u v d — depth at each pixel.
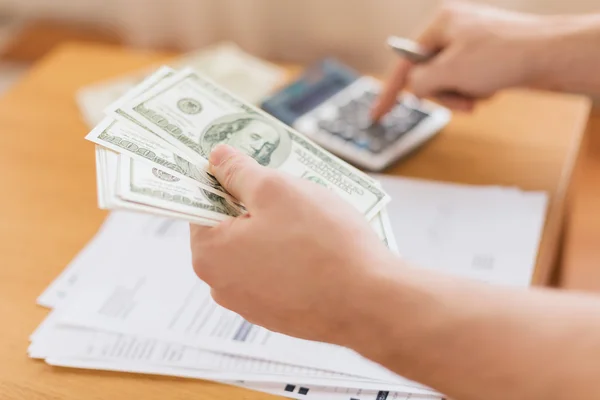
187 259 0.67
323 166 0.59
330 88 0.90
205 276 0.48
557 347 0.39
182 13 1.43
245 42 1.43
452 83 0.82
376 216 0.55
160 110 0.60
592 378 0.38
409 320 0.42
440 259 0.65
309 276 0.44
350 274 0.43
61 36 1.68
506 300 0.41
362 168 0.78
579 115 0.87
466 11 0.83
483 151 0.81
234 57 1.02
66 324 0.61
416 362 0.42
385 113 0.85
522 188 0.75
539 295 0.42
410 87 0.85
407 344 0.42
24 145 0.85
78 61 1.03
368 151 0.79
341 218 0.45
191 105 0.62
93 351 0.58
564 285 1.05
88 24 1.68
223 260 0.47
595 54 0.75
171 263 0.67
